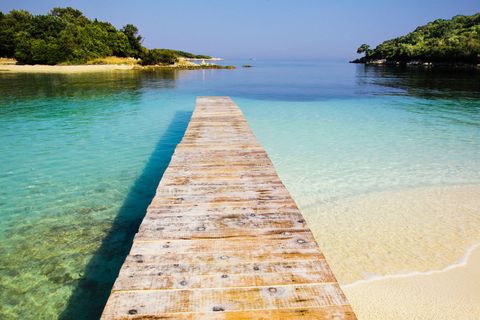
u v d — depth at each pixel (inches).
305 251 137.8
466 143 436.8
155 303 106.9
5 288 171.9
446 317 153.6
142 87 1093.1
